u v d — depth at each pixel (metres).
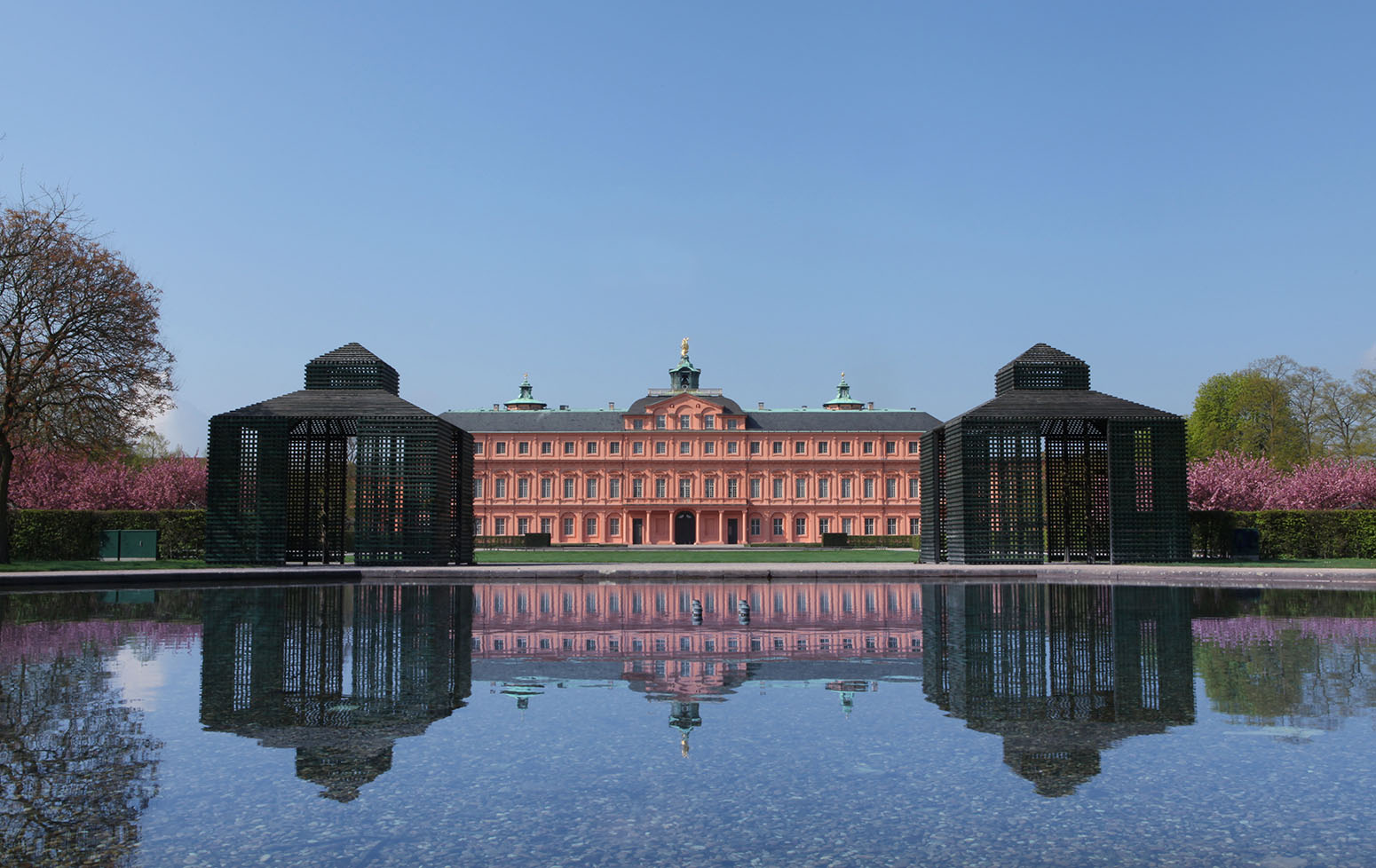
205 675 9.39
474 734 6.81
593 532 105.31
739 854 4.36
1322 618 15.02
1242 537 35.59
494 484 105.12
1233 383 81.31
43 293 32.66
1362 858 4.31
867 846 4.49
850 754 6.22
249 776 5.70
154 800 5.21
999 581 26.16
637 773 5.76
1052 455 37.38
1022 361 36.06
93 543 37.50
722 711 7.62
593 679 9.21
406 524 32.38
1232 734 6.76
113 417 34.41
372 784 5.53
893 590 22.69
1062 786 5.48
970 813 5.00
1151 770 5.81
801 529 105.69
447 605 18.33
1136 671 9.54
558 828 4.73
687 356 115.50
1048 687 8.67
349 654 11.02
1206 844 4.51
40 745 6.46
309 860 4.27
